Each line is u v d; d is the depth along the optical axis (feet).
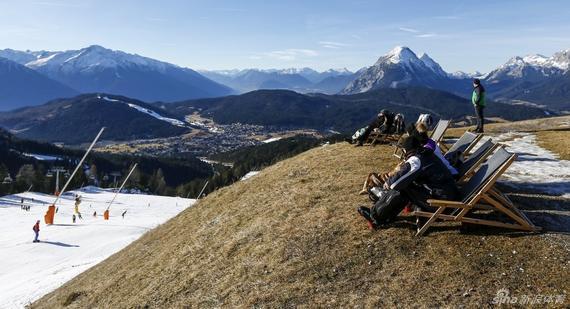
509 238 31.48
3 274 139.13
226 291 33.19
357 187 45.44
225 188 74.74
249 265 35.47
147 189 592.60
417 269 29.43
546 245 30.17
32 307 69.82
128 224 252.83
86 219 298.15
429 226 33.68
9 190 472.44
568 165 54.08
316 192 46.60
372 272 30.14
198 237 49.67
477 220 32.35
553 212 36.83
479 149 40.04
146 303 37.65
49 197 458.50
